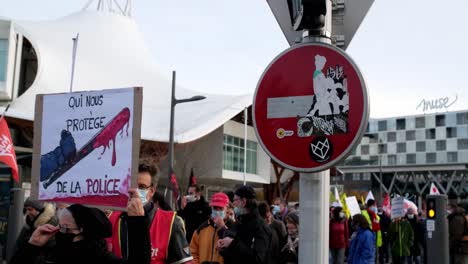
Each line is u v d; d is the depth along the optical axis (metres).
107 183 3.84
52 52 45.41
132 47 51.44
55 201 4.02
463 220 14.26
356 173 120.00
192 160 47.44
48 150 4.10
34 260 4.09
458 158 111.31
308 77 3.64
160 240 4.47
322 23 3.70
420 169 111.94
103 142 3.88
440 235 9.79
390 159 118.19
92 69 46.59
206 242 7.99
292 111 3.66
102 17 52.44
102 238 3.94
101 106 3.92
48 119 4.12
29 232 7.73
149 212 4.50
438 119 114.38
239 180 50.31
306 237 3.57
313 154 3.57
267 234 6.74
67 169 4.00
